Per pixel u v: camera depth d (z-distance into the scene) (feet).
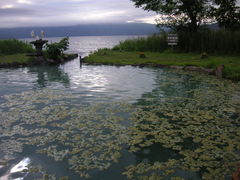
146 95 25.25
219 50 58.18
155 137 14.84
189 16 69.31
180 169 11.36
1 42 69.67
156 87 28.91
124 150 13.33
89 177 10.84
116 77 36.04
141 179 10.62
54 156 12.75
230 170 11.16
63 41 62.44
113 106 21.38
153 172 11.15
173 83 31.04
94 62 54.29
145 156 12.63
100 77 36.40
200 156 12.50
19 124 17.26
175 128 16.31
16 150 13.43
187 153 12.84
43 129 16.34
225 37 57.98
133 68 45.14
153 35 77.92
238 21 67.00
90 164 11.95
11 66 50.70
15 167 11.73
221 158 12.26
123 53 70.69
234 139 14.47
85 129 16.26
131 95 25.27
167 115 18.98
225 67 35.70
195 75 36.40
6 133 15.71
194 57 54.13
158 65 46.37
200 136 14.97
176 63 46.24
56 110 20.36
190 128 16.25
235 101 22.67
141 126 16.70
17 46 72.84
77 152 13.14
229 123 17.12
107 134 15.43
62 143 14.25
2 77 37.60
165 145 13.78
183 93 25.94
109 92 26.68
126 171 11.28
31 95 25.75
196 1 65.21
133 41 82.99
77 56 79.77
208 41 61.00
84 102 22.76
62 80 34.58
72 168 11.60
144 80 33.32
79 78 35.88
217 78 33.78
